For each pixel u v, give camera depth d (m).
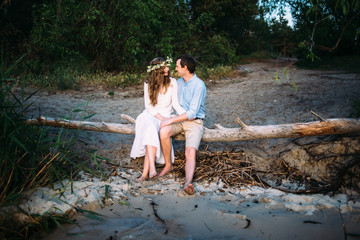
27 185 3.06
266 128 3.55
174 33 9.63
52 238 2.40
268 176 3.45
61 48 8.04
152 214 2.77
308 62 10.48
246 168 3.57
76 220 2.67
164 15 9.34
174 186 3.30
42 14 8.17
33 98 5.90
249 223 2.59
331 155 3.36
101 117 5.16
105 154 3.91
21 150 3.07
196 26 10.77
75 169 3.50
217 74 8.97
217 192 3.19
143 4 8.05
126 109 5.66
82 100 6.16
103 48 8.75
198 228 2.54
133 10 8.28
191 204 2.95
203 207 2.89
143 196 3.11
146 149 3.39
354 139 3.44
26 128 3.12
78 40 8.54
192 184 3.36
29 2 11.10
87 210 2.81
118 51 8.70
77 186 3.18
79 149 3.90
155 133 3.36
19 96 5.86
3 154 2.79
